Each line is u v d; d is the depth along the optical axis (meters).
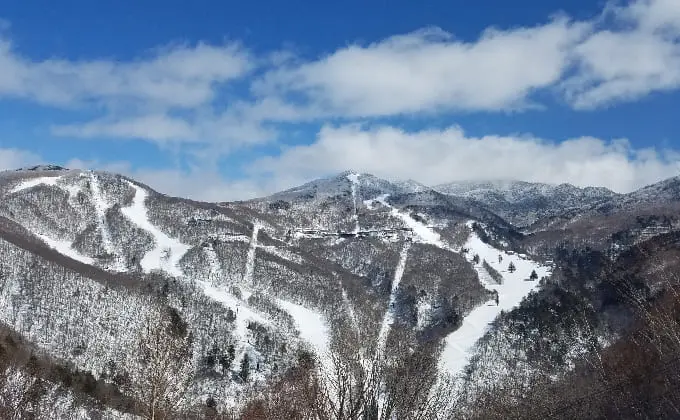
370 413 13.11
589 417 18.56
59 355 111.19
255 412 31.08
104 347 116.81
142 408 22.95
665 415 14.08
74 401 57.25
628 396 15.59
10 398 46.62
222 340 133.88
